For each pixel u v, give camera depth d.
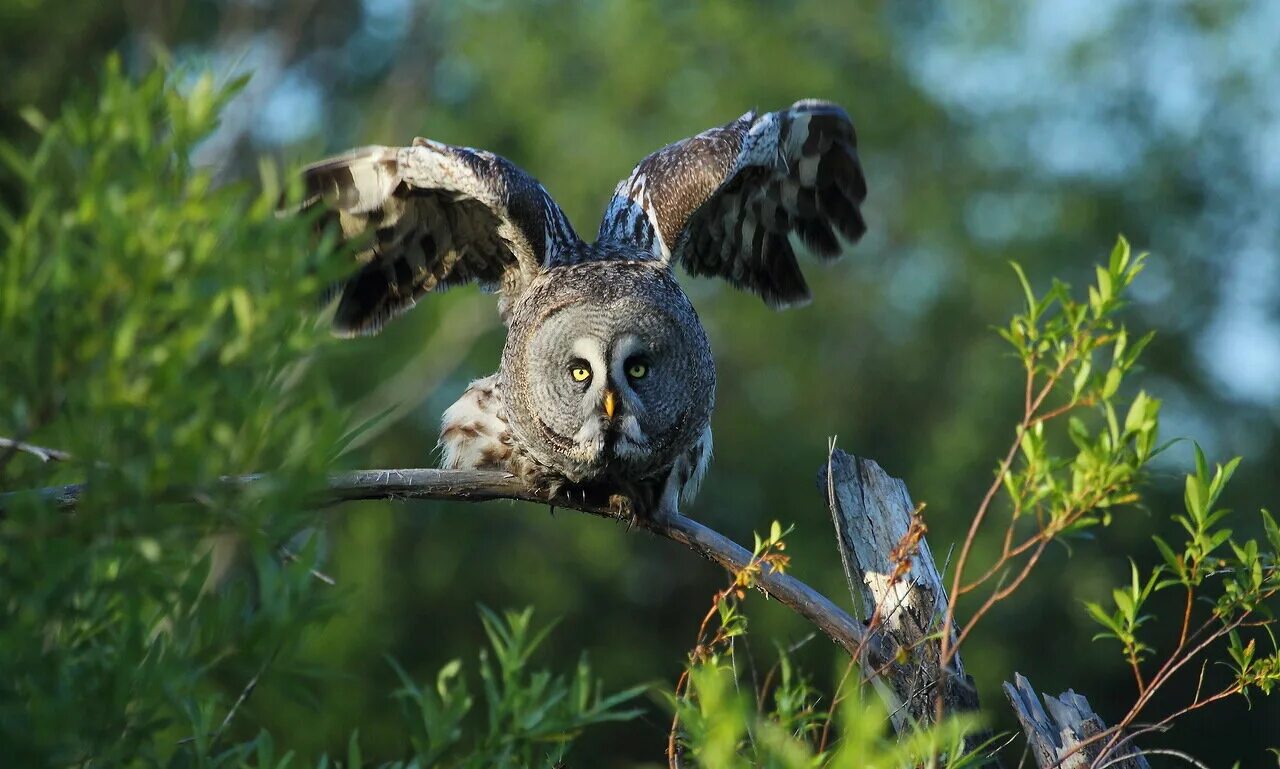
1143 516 36.69
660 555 37.78
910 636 8.66
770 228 13.68
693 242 13.73
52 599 4.86
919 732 6.19
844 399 42.53
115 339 4.65
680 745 7.29
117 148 4.83
